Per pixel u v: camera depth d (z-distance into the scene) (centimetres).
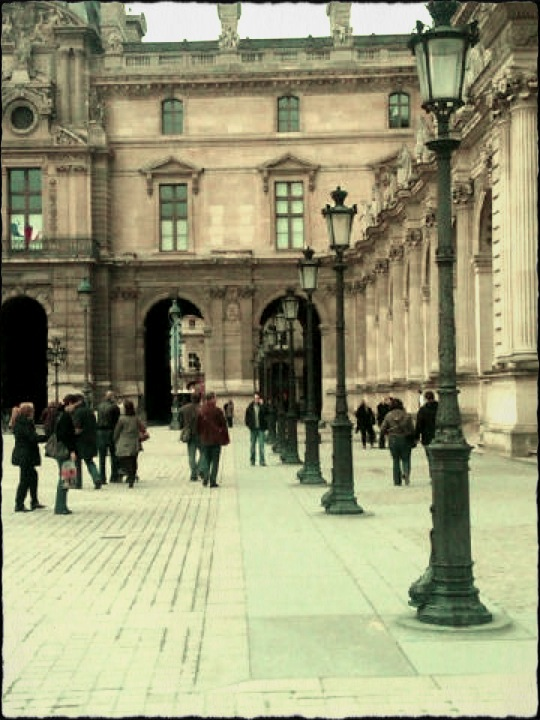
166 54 8900
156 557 1908
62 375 8719
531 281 3831
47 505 2864
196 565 1802
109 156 8881
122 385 8900
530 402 3834
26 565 1836
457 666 1099
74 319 8719
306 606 1420
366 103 8862
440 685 1027
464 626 1269
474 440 4722
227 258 8856
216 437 3353
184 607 1438
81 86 8894
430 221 5547
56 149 8712
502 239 4016
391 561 1783
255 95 8900
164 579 1670
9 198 8762
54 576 1719
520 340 3869
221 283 8912
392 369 6738
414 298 6112
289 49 8881
